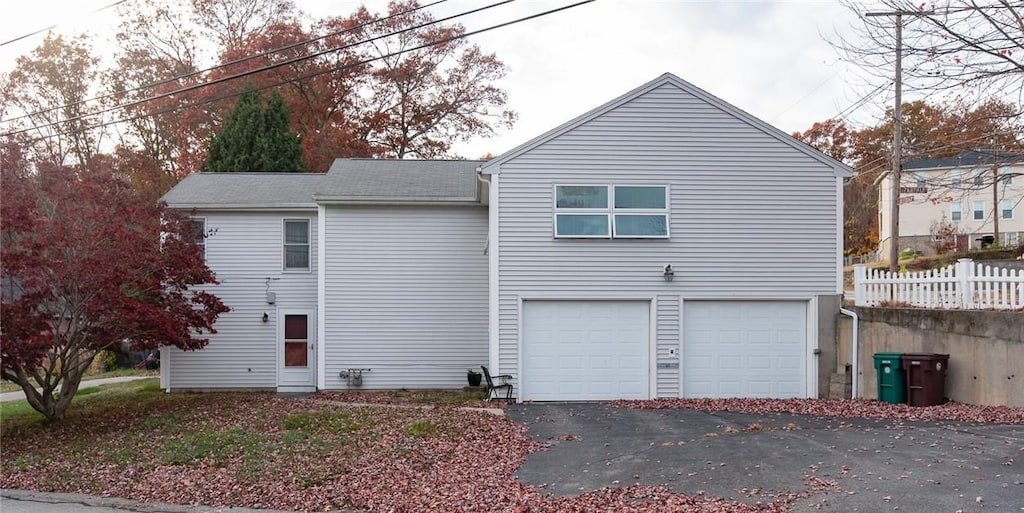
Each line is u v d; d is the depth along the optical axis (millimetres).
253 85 33219
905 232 42656
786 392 16562
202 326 16609
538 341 16469
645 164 16453
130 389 20766
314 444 11617
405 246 19062
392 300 18984
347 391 18703
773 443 10625
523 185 16375
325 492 9102
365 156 35750
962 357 13578
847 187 43312
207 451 11344
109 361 30547
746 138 16516
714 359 16578
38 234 13086
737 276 16500
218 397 17969
